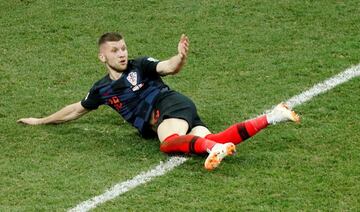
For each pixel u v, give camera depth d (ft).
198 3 106.63
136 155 72.13
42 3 108.47
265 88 85.20
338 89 83.87
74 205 64.39
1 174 69.26
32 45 97.76
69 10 106.32
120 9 106.01
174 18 103.04
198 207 63.31
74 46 97.14
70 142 75.00
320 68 88.94
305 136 74.18
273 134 74.74
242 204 63.41
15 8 107.34
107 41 74.02
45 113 81.61
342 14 102.12
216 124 78.23
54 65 92.58
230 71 89.51
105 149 73.51
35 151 73.36
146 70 74.18
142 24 101.96
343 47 93.81
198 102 82.79
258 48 94.63
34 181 68.08
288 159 70.13
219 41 96.68
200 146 68.85
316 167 68.64
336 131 74.90
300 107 80.38
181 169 69.21
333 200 63.67
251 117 79.41
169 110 72.69
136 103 74.28
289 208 62.75
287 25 100.07
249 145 72.90
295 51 93.50
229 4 105.91
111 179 68.13
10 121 79.56
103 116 80.48
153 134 75.25
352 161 69.41
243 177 67.36
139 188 66.54
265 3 105.60
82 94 85.66
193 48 95.14
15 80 89.10
